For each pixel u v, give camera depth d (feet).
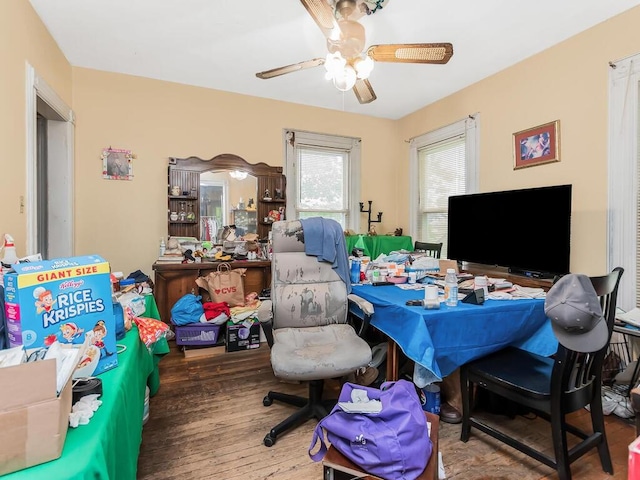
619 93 7.61
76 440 2.42
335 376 5.35
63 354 2.61
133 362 3.98
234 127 12.49
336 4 6.54
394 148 15.40
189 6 7.50
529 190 8.83
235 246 11.79
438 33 8.34
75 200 10.50
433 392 6.28
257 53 9.54
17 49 6.72
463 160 12.14
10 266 4.05
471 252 10.56
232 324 9.99
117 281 6.50
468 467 5.09
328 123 14.05
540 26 8.09
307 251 6.94
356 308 7.25
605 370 7.13
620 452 5.45
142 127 11.27
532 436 5.84
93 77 10.65
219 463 5.16
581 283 4.28
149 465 5.08
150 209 11.46
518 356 5.87
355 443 3.75
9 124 6.40
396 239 12.66
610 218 7.80
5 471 2.07
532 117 9.49
